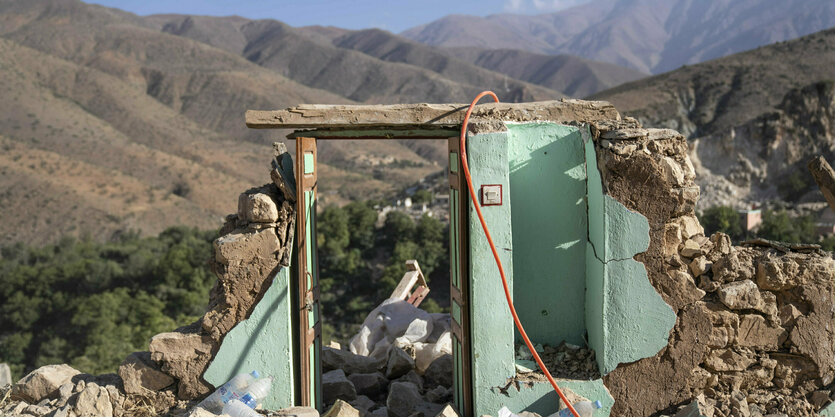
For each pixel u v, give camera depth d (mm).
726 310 5449
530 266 5980
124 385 5832
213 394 5531
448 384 7023
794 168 96562
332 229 84688
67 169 154875
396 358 7031
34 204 135500
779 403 5453
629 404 5461
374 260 82250
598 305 5516
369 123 5578
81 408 5672
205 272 81562
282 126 5504
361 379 6910
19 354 71812
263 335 5598
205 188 169625
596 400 5449
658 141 5410
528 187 5891
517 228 5930
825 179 5922
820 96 97625
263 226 5586
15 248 104562
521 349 5914
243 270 5574
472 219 5281
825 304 5484
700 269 5469
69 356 66562
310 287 5699
